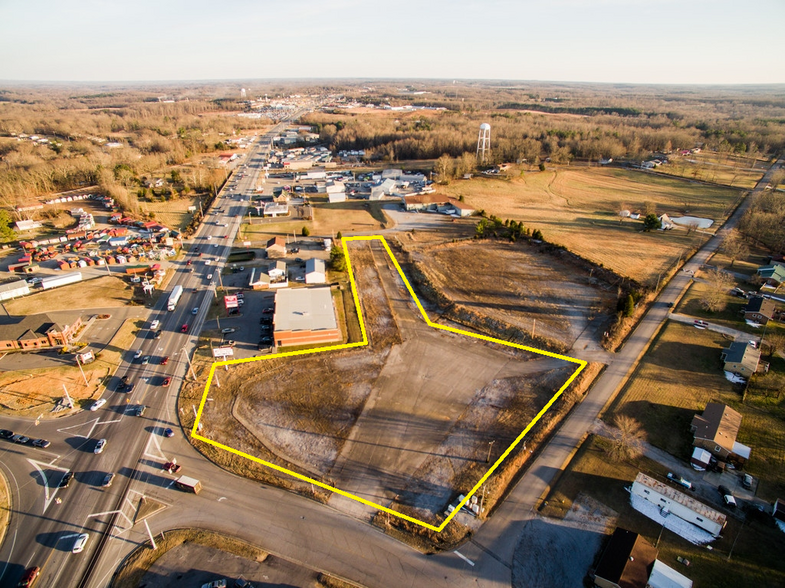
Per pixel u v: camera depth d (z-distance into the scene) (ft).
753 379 185.88
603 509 134.82
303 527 130.21
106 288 264.31
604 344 211.41
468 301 252.21
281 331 209.56
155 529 128.98
